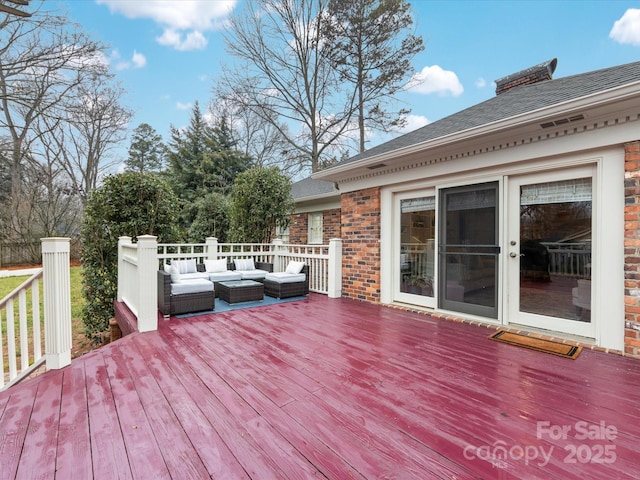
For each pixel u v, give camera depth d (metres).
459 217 4.84
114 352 3.39
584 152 3.61
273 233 9.69
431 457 1.77
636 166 3.20
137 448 1.85
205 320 4.70
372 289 5.96
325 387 2.60
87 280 6.11
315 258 7.13
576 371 2.92
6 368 4.62
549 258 3.97
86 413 2.21
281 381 2.71
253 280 6.86
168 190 7.00
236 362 3.12
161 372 2.89
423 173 5.16
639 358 3.19
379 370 2.93
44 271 2.94
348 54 14.65
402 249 5.72
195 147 18.08
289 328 4.29
